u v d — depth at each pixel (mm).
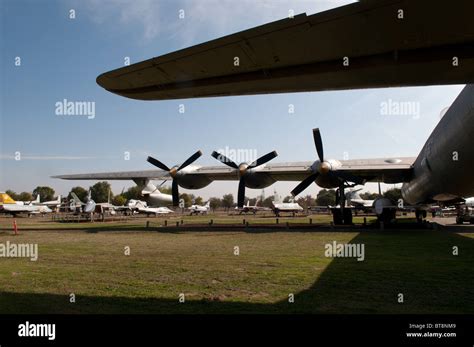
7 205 49250
